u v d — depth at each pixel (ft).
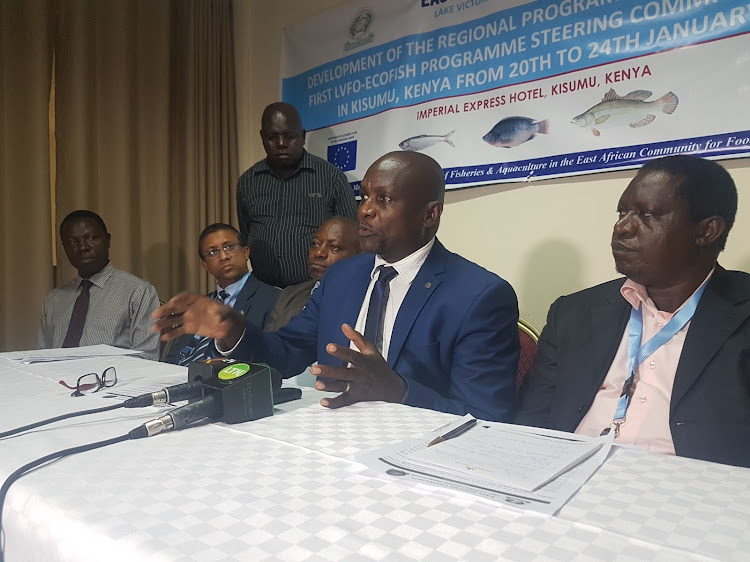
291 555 1.32
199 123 10.42
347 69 8.97
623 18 6.16
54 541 1.52
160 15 10.03
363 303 4.33
